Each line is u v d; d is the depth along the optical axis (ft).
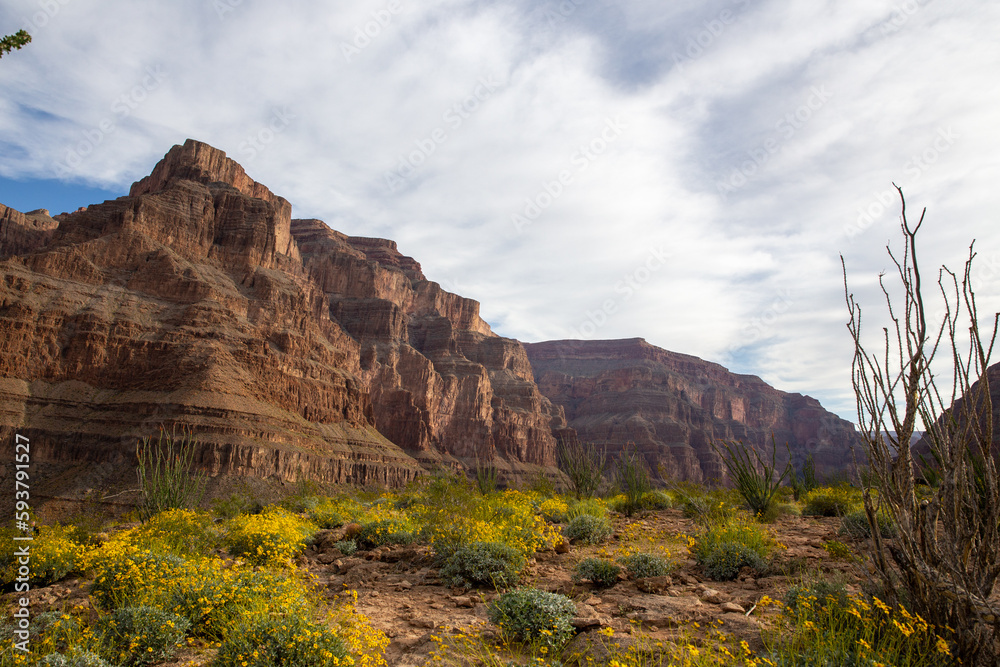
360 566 38.96
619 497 73.26
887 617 19.13
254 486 266.77
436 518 40.60
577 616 24.43
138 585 29.14
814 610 20.92
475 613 28.07
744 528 36.29
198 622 26.45
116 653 22.75
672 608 25.18
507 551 33.96
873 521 20.61
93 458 254.88
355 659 20.53
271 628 21.40
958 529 18.04
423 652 22.43
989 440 17.51
